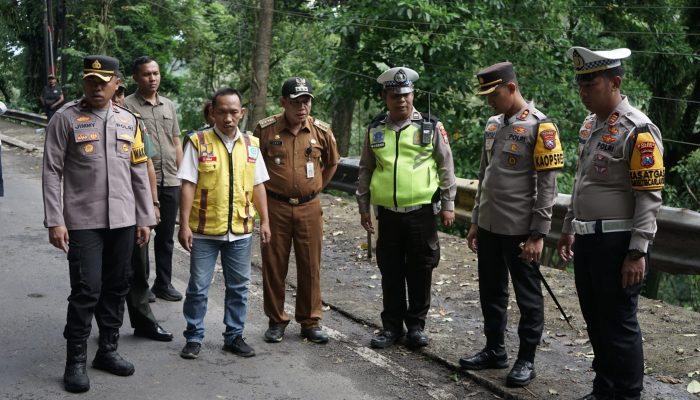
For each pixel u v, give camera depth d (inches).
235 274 192.7
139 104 233.3
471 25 498.6
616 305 151.3
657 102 647.1
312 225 203.3
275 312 205.0
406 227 195.8
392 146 196.2
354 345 203.8
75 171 168.4
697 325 214.2
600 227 149.8
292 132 200.5
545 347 199.2
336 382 176.9
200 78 1084.5
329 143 206.5
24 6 1060.5
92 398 163.5
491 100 173.0
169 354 192.7
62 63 892.0
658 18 619.8
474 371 182.2
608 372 157.5
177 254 305.9
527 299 173.5
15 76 1250.0
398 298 202.5
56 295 240.7
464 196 323.9
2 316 218.1
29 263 279.4
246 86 962.7
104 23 832.9
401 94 192.7
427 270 199.0
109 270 175.5
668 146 645.9
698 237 229.5
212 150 187.3
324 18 596.7
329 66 588.1
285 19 925.8
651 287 584.7
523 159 171.2
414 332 200.1
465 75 523.8
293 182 200.2
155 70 233.0
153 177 197.2
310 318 205.6
